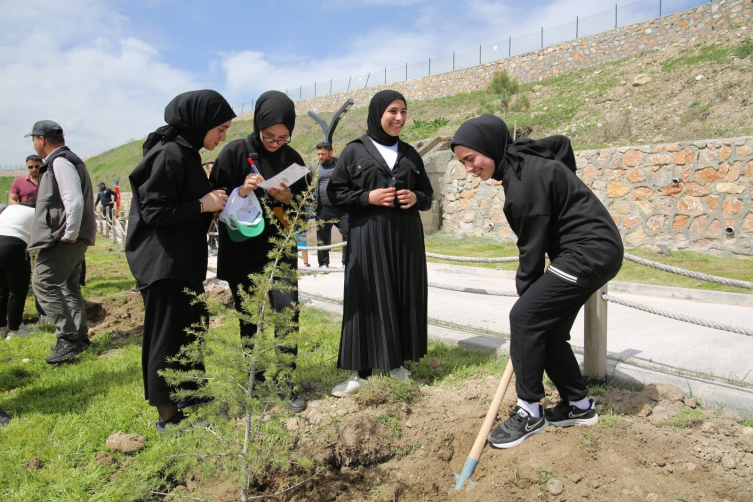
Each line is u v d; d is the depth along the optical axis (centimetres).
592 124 1573
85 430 291
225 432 240
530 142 258
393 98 325
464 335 443
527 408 269
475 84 2762
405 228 328
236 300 320
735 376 334
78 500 231
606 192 977
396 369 338
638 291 704
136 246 272
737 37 1705
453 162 1254
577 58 2328
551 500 227
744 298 602
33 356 443
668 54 1888
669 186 901
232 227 285
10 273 484
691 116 1343
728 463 241
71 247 422
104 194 1881
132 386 353
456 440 279
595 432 271
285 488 240
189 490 243
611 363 359
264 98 294
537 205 249
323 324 486
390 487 241
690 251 877
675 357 381
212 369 331
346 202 323
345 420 288
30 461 260
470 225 1221
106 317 571
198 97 270
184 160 267
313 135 2927
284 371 248
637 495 225
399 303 330
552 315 257
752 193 812
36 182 677
